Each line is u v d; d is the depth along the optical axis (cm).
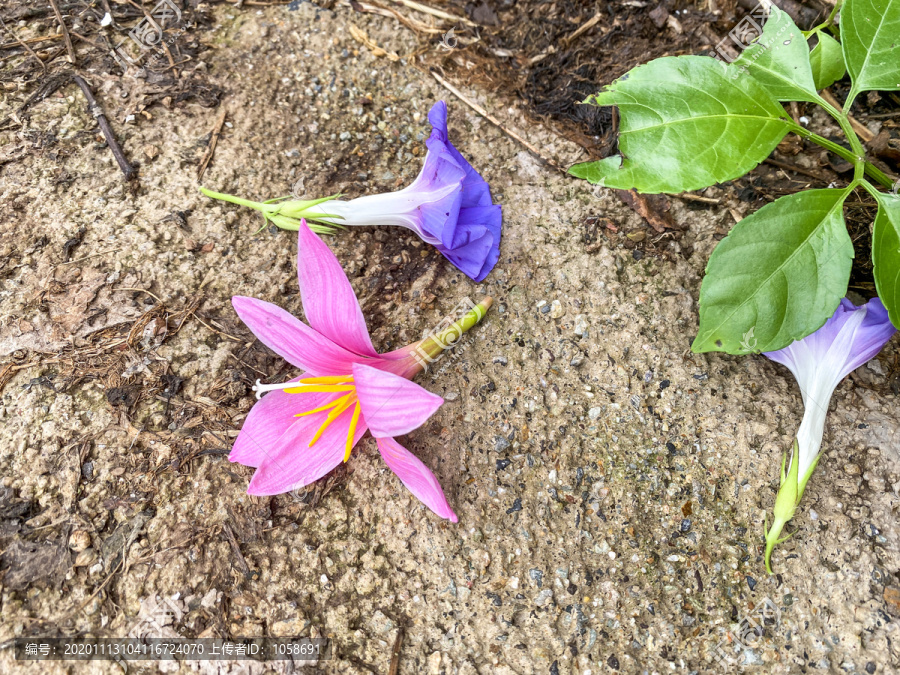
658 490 15
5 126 18
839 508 15
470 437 16
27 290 16
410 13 22
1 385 15
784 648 14
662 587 15
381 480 15
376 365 15
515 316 17
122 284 17
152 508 15
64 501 15
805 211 13
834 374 15
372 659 14
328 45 21
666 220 18
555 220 18
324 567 15
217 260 17
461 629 14
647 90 14
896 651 14
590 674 14
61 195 18
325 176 19
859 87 14
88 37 20
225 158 19
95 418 15
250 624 14
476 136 20
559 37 21
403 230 18
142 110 19
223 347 16
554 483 16
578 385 16
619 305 17
